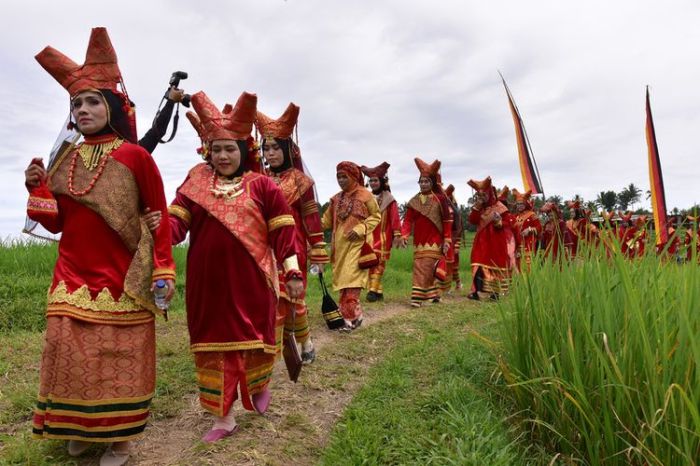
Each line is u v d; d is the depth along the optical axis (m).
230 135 3.54
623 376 2.85
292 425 3.72
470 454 3.09
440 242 9.02
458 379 4.50
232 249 3.40
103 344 2.93
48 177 3.11
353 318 6.95
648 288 3.12
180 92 4.51
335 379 4.78
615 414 2.74
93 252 3.01
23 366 4.78
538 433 3.55
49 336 2.88
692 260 3.03
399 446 3.35
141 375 3.05
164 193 3.20
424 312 8.20
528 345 3.83
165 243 3.14
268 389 4.20
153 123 4.47
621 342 3.04
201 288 3.42
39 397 2.93
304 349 5.21
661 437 2.53
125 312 3.01
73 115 3.12
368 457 3.21
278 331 4.64
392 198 9.30
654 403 2.61
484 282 9.85
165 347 5.30
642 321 2.76
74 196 3.01
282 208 3.61
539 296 3.84
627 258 3.80
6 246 9.22
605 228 3.86
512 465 3.10
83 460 3.13
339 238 7.07
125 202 3.07
